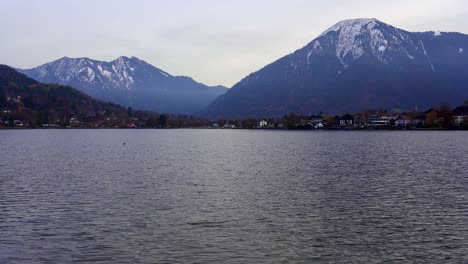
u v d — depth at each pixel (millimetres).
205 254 33812
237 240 36812
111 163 91375
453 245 35562
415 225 40938
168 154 115125
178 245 35656
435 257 33188
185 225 40938
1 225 41031
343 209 46906
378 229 39750
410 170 76000
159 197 53312
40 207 48031
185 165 87438
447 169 77188
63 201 51031
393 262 32344
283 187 59906
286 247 35250
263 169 79562
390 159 94812
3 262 32406
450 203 49469
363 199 51781
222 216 44062
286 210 46500
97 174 73375
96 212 45750
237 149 133000
